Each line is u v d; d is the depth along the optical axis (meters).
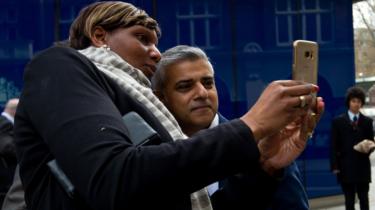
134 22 1.81
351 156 8.49
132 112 1.48
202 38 10.27
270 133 1.31
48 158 1.45
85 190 1.26
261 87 10.45
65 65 1.43
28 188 1.49
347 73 10.97
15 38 9.40
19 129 1.48
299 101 1.31
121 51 1.80
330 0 10.82
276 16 10.55
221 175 1.28
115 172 1.23
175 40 10.14
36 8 9.45
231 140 1.27
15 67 9.38
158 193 1.25
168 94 2.21
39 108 1.38
